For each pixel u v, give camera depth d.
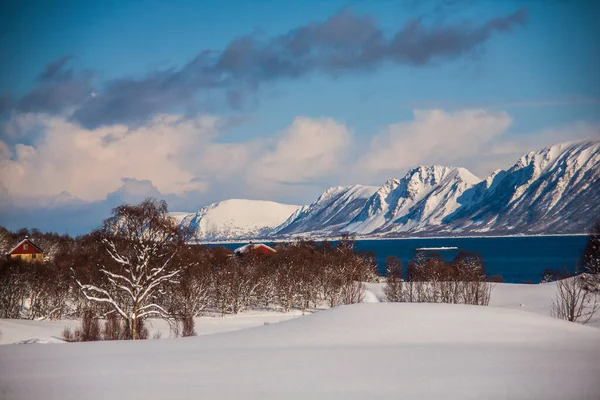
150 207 75.56
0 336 73.19
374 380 29.88
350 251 192.62
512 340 42.16
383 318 48.94
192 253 109.38
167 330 85.31
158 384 29.86
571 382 28.69
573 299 79.31
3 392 28.52
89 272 97.00
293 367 33.59
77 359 37.38
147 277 67.75
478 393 26.95
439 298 105.31
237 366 34.22
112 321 66.44
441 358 35.41
